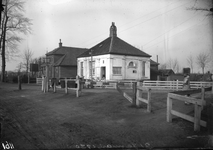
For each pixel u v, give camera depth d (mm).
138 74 33250
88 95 14836
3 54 33625
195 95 12695
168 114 7012
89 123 7336
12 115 8773
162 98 12750
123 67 31547
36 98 14758
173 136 5711
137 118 7961
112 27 36219
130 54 32219
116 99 12562
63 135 5953
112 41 33656
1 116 8422
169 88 22656
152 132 6105
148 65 34625
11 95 16672
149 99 9055
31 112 9469
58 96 15219
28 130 6469
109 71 30219
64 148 4961
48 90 18516
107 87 24250
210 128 5898
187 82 12070
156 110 9430
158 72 40438
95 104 11359
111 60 30422
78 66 38000
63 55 44000
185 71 21469
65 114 8977
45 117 8383
